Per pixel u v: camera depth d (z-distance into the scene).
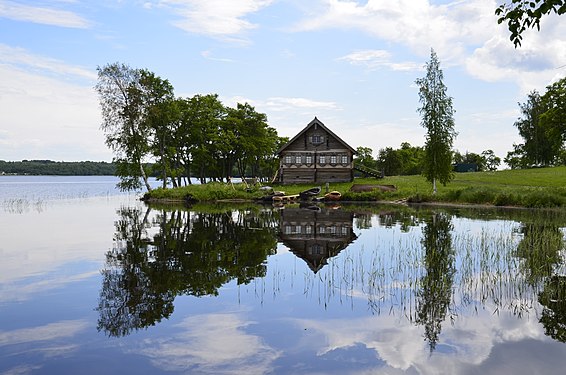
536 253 14.00
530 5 5.76
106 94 46.03
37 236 19.09
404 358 6.51
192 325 7.95
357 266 12.97
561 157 73.94
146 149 49.12
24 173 198.75
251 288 10.49
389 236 18.97
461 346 6.95
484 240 16.75
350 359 6.48
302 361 6.43
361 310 8.84
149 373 6.07
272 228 22.14
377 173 61.31
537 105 75.75
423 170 44.09
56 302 9.34
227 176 69.25
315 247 16.34
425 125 42.97
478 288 10.41
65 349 6.89
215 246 16.53
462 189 40.38
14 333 7.57
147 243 17.22
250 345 7.04
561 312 8.61
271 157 85.06
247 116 66.44
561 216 26.80
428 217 27.25
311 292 10.15
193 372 6.09
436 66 42.62
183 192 47.47
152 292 10.09
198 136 59.53
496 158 119.81
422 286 10.62
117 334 7.50
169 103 50.56
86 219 26.75
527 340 7.18
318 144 57.53
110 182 137.75
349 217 27.80
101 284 10.80
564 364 6.27
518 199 35.12
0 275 11.73
